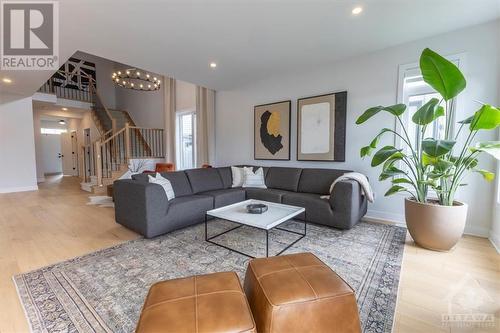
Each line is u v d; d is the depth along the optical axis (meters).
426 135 3.10
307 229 3.03
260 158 4.77
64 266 2.08
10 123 5.99
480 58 2.66
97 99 8.20
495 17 2.51
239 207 2.86
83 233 2.92
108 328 1.36
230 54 3.39
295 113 4.23
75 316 1.46
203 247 2.49
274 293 1.11
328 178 3.53
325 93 3.86
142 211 2.68
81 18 2.44
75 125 9.50
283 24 2.59
